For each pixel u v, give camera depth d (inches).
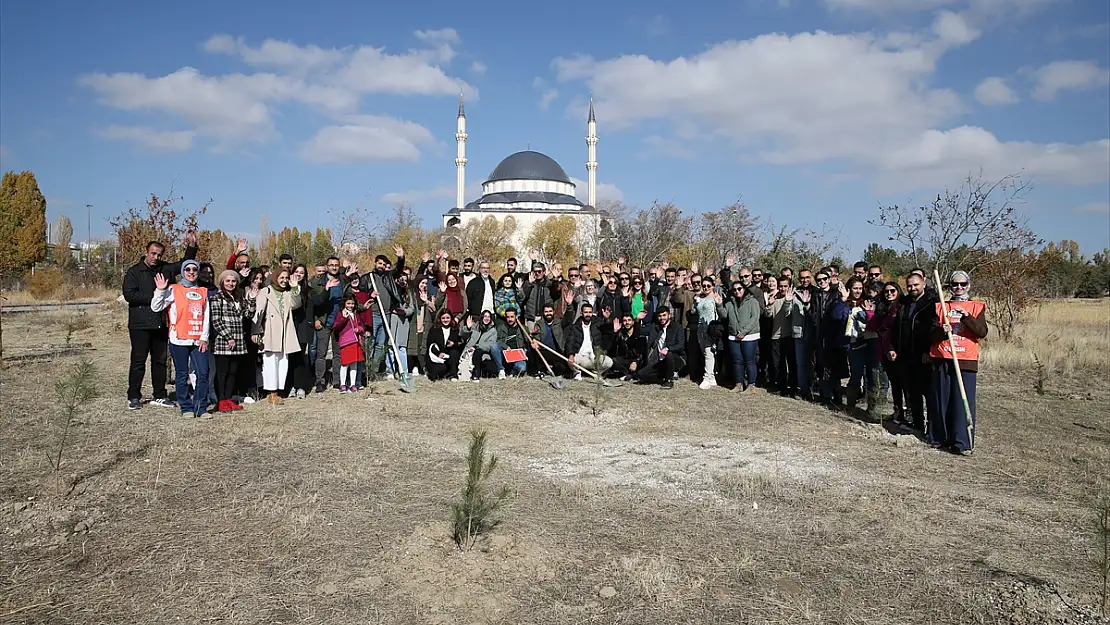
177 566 183.8
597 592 173.6
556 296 539.2
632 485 255.3
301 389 418.3
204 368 353.1
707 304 485.4
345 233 1007.0
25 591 169.2
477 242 2508.6
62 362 537.0
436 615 161.8
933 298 331.6
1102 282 1729.8
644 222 1546.5
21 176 2178.9
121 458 273.7
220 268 889.5
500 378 493.7
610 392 447.2
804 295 442.6
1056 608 165.2
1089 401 426.6
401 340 484.1
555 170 3617.1
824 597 172.1
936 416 315.3
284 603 165.9
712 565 189.0
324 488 244.1
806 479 263.0
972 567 188.2
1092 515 226.4
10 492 233.1
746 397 439.8
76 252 2726.4
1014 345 665.6
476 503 195.3
